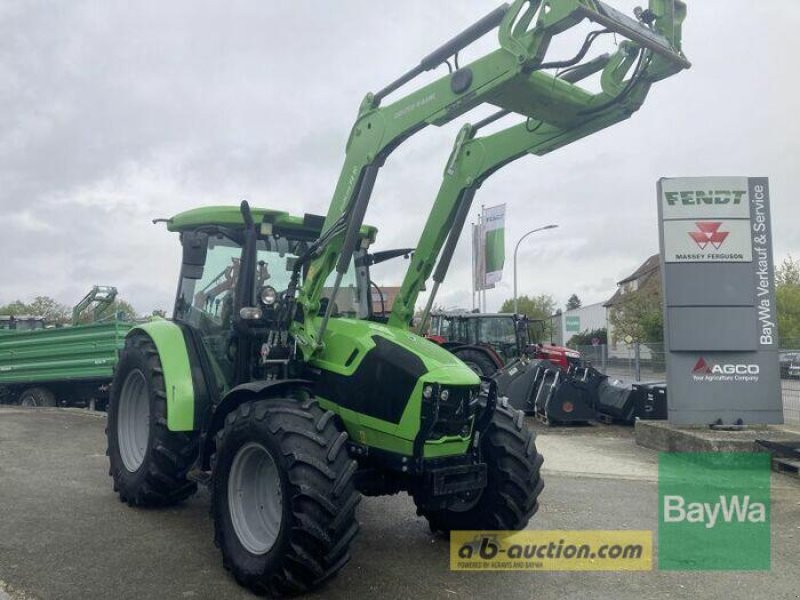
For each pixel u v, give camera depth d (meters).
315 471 3.92
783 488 7.38
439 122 4.49
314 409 4.23
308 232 5.77
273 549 3.98
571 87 4.48
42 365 13.12
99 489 6.47
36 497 6.11
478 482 4.56
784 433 9.18
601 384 12.86
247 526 4.37
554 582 4.48
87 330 12.24
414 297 5.41
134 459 6.04
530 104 4.48
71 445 8.73
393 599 4.09
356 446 4.55
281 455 3.99
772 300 9.69
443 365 4.39
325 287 5.52
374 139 4.77
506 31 4.08
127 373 6.23
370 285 6.04
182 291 6.14
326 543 3.85
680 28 4.30
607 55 4.61
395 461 4.36
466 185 5.20
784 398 11.51
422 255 5.38
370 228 5.95
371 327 4.81
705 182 9.77
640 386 11.97
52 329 12.95
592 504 6.56
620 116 4.49
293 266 5.32
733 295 9.69
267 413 4.20
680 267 9.76
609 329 52.44
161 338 5.66
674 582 4.54
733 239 9.73
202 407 5.33
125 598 3.96
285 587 3.95
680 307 9.73
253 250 5.10
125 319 13.77
